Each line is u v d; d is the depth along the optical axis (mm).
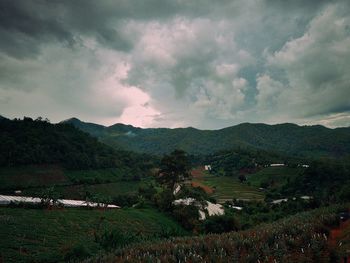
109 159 197625
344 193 98000
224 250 24875
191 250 25500
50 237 49188
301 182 151750
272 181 177500
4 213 61000
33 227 53094
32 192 123125
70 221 62875
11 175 139125
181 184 112688
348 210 43688
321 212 44812
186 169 104375
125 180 171500
